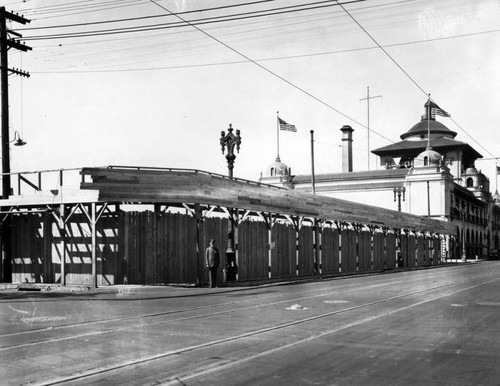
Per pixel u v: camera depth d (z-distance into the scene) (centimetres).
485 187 11844
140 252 2325
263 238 3033
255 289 2273
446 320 1255
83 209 2223
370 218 4434
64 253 2275
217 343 953
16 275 2512
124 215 2308
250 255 2891
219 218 2702
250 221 2920
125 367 768
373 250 4697
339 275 3725
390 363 794
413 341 974
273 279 2897
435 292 2097
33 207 2447
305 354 858
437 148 10362
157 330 1097
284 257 3278
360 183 9238
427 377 712
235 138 2719
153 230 2348
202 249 2548
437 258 6812
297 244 3384
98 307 1516
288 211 3128
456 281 2866
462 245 9294
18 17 2589
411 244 5791
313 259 3647
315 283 2759
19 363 792
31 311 1412
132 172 2247
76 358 825
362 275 3797
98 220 2333
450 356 844
